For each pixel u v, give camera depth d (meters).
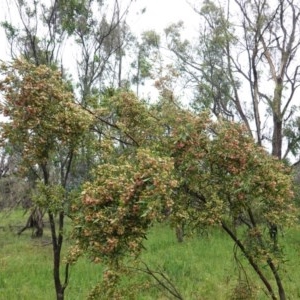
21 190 15.52
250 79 20.64
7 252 13.22
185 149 4.87
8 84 5.22
